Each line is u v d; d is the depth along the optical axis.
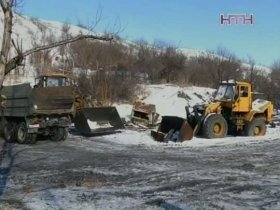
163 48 55.09
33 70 37.31
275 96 45.75
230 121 25.53
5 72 6.58
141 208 10.50
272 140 23.66
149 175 14.73
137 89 41.91
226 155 18.92
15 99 23.28
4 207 10.38
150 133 26.00
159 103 38.50
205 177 14.38
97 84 37.91
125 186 13.09
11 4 6.57
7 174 15.02
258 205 10.92
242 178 14.19
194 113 25.22
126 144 22.97
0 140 24.53
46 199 11.34
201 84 52.41
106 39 7.49
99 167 16.25
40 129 23.28
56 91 23.14
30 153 19.94
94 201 11.15
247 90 25.58
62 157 18.73
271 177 14.36
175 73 51.47
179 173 15.03
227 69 54.03
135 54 50.56
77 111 25.75
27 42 37.62
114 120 26.42
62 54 39.81
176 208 10.53
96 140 24.31
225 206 10.79
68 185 13.24
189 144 22.58
